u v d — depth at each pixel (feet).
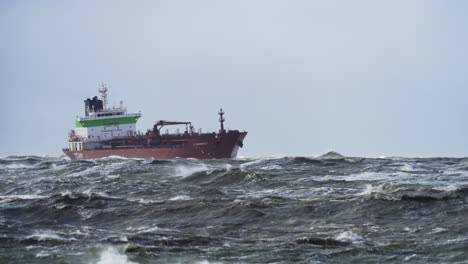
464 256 516.32
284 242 574.56
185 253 544.21
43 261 531.50
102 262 525.75
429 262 507.71
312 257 526.98
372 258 520.83
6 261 533.14
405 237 578.25
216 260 524.52
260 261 520.01
